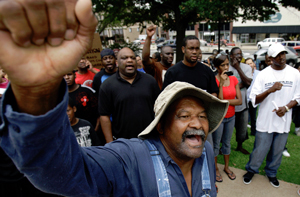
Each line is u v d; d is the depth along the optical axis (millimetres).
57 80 472
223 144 2924
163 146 1061
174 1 9742
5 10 338
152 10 10445
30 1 353
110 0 9805
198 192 1079
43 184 591
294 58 14492
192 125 995
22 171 529
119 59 2262
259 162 2695
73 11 416
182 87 976
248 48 31859
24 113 452
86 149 901
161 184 945
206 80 2525
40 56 430
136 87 2250
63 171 611
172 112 1032
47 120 477
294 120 4316
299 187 2670
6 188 625
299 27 31391
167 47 3635
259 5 9430
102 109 2303
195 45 2385
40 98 482
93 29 447
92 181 756
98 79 3283
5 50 391
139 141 1083
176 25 10188
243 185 2748
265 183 2771
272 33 33812
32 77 429
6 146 496
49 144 528
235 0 7535
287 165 3188
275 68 2500
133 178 943
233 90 2750
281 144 2584
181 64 2547
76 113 2580
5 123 468
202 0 7555
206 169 1131
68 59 445
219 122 1231
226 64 2754
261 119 2600
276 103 2498
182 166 1073
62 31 416
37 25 375
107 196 866
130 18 11047
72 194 684
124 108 2215
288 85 2443
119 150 978
